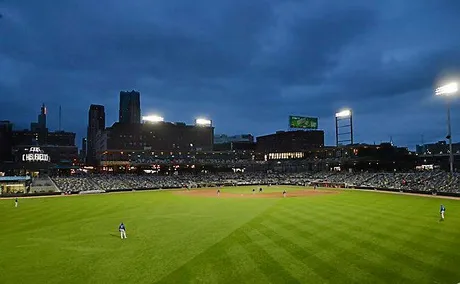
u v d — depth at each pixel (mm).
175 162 138625
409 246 25516
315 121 136625
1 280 19906
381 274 19641
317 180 115875
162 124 158625
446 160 133500
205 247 26500
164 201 63750
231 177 129125
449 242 26625
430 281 18484
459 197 63094
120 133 150000
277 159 153375
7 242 29375
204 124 150000
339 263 21703
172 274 20328
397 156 132125
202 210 49312
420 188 76062
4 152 168125
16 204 57562
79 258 24172
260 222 37031
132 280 19516
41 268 22000
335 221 36562
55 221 40188
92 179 103938
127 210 50156
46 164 119250
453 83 69625
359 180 99938
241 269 20922
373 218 38219
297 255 23609
